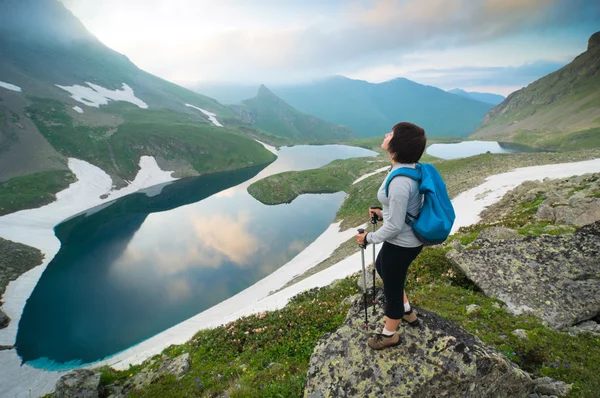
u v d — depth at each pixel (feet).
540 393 17.65
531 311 26.22
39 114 527.40
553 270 29.60
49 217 322.75
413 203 12.19
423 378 13.76
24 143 449.06
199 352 40.42
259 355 33.76
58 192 375.45
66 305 172.76
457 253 38.75
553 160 177.17
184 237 271.08
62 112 567.18
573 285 27.32
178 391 30.78
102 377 37.96
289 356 32.07
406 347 14.99
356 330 17.08
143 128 585.63
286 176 397.39
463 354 14.20
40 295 185.68
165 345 83.92
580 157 174.19
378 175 322.14
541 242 33.68
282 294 96.84
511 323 25.43
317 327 36.47
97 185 419.95
